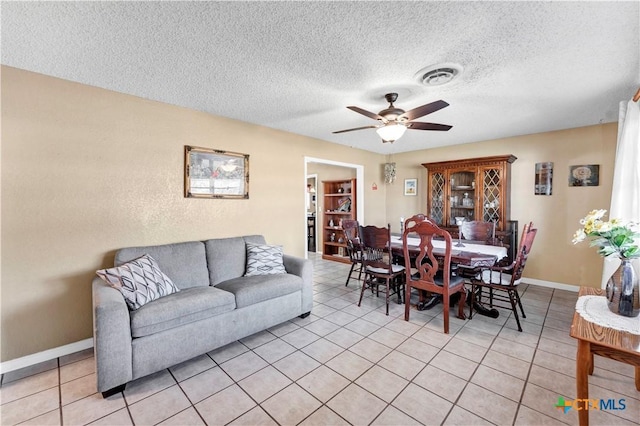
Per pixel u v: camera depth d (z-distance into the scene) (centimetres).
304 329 286
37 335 231
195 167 320
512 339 261
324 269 545
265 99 290
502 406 177
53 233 238
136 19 165
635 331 140
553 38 183
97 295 200
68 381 206
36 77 229
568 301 358
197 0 150
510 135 438
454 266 329
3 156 218
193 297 232
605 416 169
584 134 387
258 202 382
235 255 319
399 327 288
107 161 263
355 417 169
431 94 276
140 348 199
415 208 567
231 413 174
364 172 563
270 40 188
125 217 273
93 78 241
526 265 437
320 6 155
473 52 201
